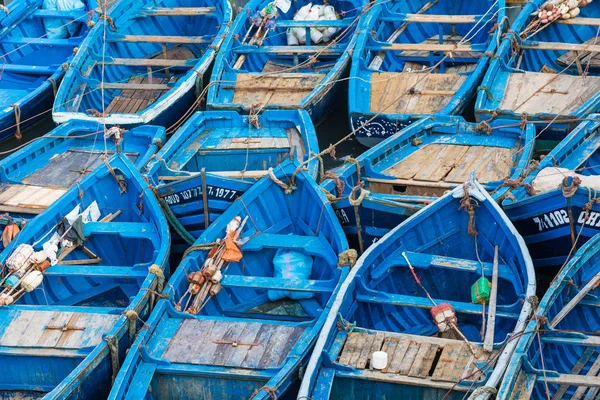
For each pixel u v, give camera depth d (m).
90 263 16.02
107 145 19.14
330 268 15.38
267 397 11.91
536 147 18.72
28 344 13.24
